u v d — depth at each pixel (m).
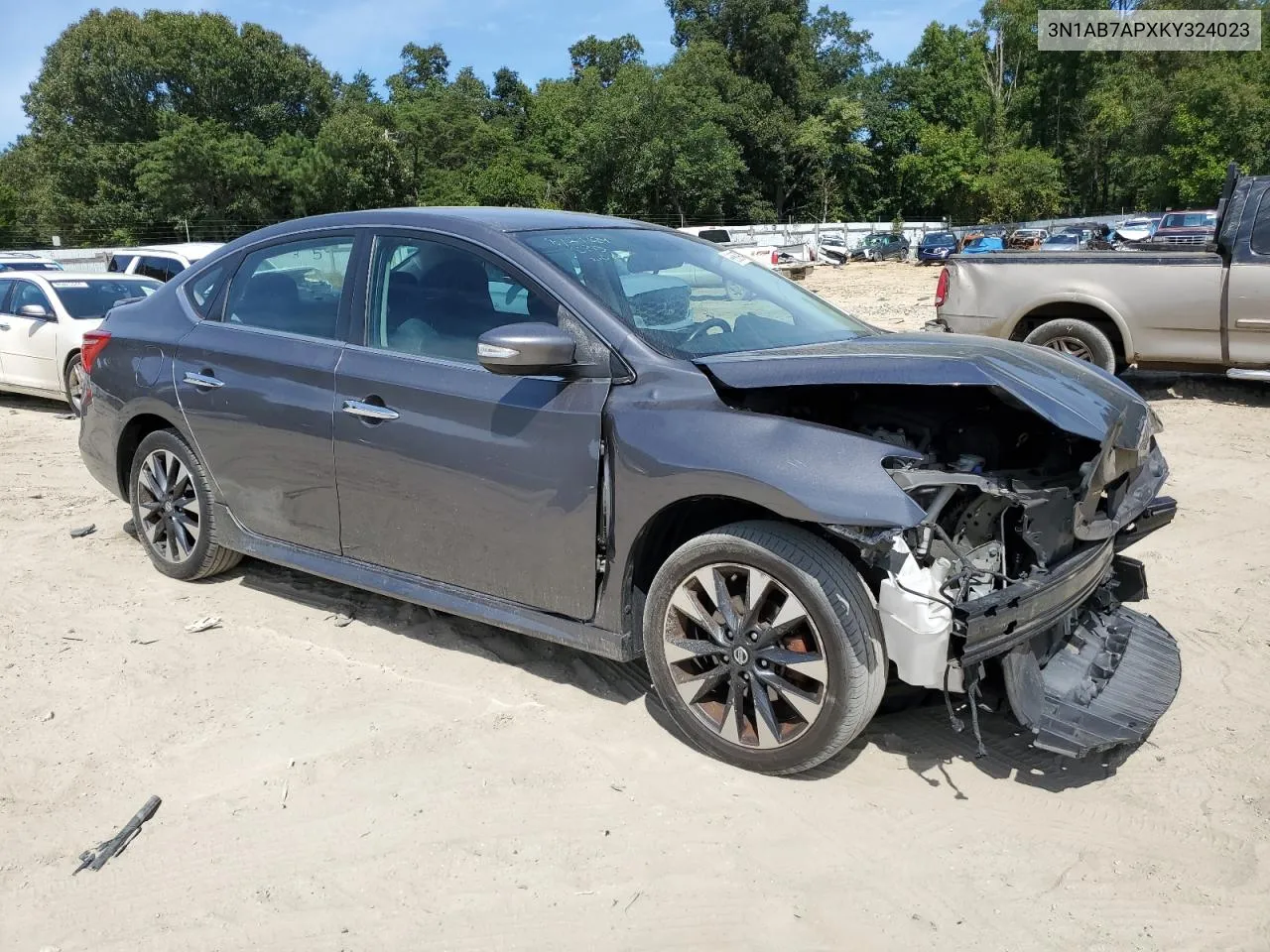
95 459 4.99
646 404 3.15
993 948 2.39
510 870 2.69
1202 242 9.91
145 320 4.71
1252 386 9.34
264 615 4.39
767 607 3.05
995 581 3.04
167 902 2.58
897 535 2.80
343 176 61.47
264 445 4.12
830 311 4.14
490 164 74.62
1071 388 3.22
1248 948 2.39
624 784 3.08
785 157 75.44
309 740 3.35
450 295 3.66
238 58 65.62
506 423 3.38
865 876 2.66
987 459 3.30
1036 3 76.06
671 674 3.22
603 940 2.43
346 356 3.85
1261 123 56.81
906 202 77.25
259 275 4.32
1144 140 62.31
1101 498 3.29
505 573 3.50
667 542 3.35
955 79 78.81
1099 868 2.69
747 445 2.95
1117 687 3.24
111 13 63.09
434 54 108.88
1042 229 49.91
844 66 85.00
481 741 3.34
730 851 2.76
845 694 2.86
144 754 3.29
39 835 2.87
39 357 9.77
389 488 3.72
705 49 75.62
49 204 60.12
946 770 3.17
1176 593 4.58
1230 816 2.92
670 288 3.68
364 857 2.75
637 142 67.75
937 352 3.26
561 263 3.50
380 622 4.31
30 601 4.56
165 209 58.81
